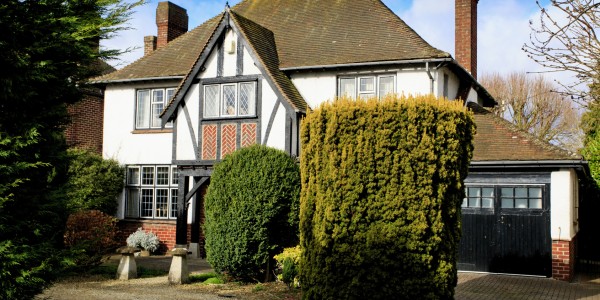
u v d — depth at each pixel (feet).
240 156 42.01
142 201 65.87
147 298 35.09
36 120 23.09
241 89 57.72
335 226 29.01
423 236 27.86
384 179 28.43
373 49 58.29
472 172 50.47
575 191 54.70
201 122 58.90
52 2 23.61
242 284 40.63
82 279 42.52
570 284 44.62
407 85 55.88
